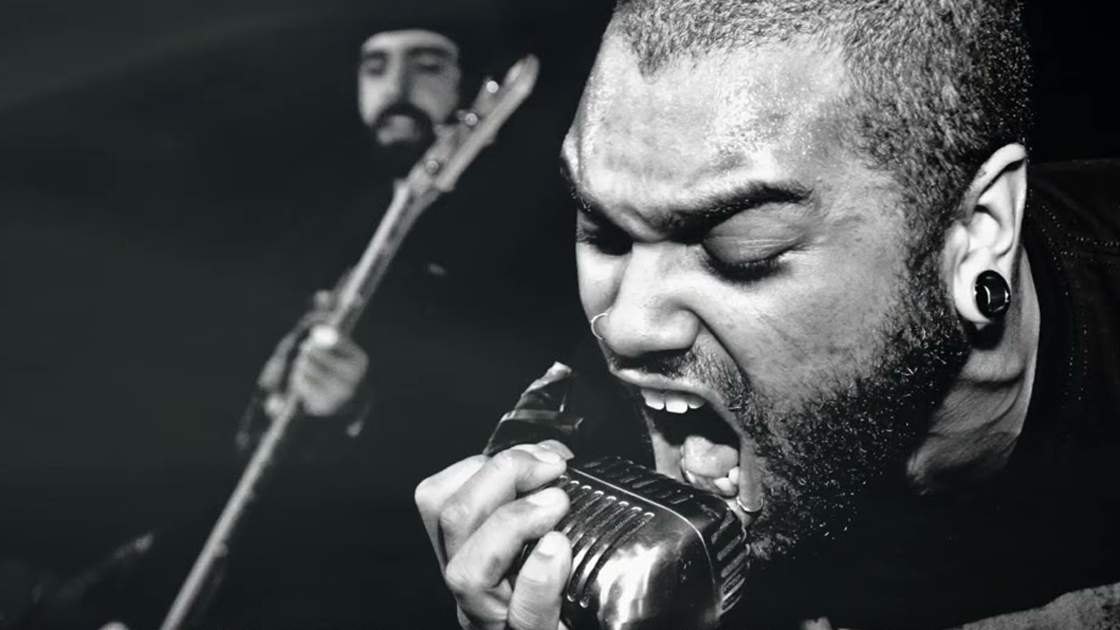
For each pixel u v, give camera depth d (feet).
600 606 3.39
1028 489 4.33
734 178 3.27
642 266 3.49
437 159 8.54
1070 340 4.19
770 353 3.50
